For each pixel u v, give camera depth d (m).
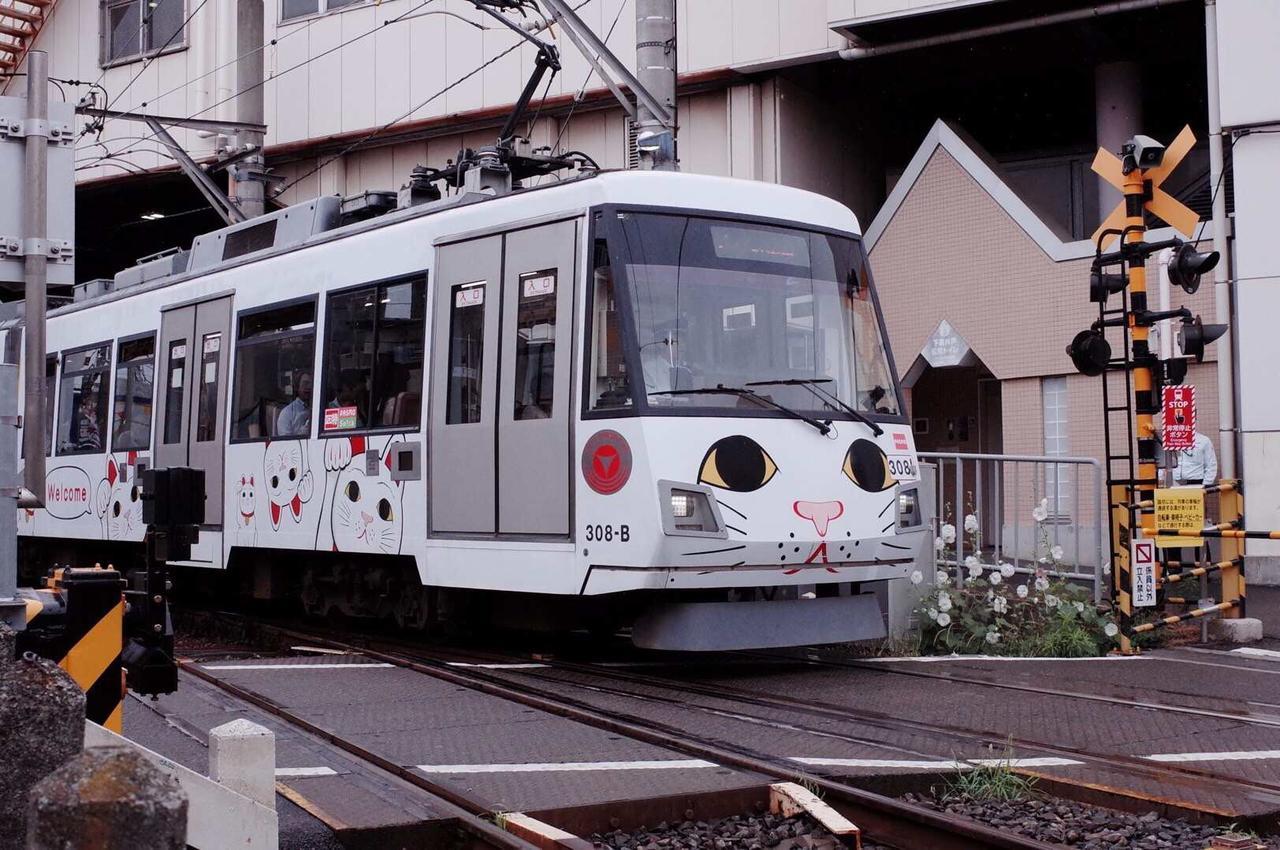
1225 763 7.88
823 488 11.33
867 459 11.68
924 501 13.39
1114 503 13.07
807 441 11.35
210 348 16.41
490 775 7.31
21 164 7.54
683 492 10.71
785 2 22.47
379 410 13.43
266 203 29.19
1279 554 17.61
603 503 10.95
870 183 25.72
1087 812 6.96
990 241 20.77
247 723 5.67
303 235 15.57
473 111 25.83
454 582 12.37
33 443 7.38
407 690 10.38
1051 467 16.61
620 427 10.85
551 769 7.47
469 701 9.88
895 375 12.44
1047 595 13.07
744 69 22.89
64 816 3.15
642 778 7.23
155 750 7.75
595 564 11.00
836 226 12.47
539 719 9.14
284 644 14.20
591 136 24.89
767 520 10.98
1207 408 19.05
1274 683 10.95
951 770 7.47
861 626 11.80
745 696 10.23
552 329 11.57
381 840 6.15
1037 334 20.28
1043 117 25.45
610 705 9.77
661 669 11.80
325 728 8.71
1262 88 17.88
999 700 10.08
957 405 23.50
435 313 12.84
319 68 27.86
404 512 12.99
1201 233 18.75
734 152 23.55
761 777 7.25
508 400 11.91
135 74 31.08
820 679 11.19
